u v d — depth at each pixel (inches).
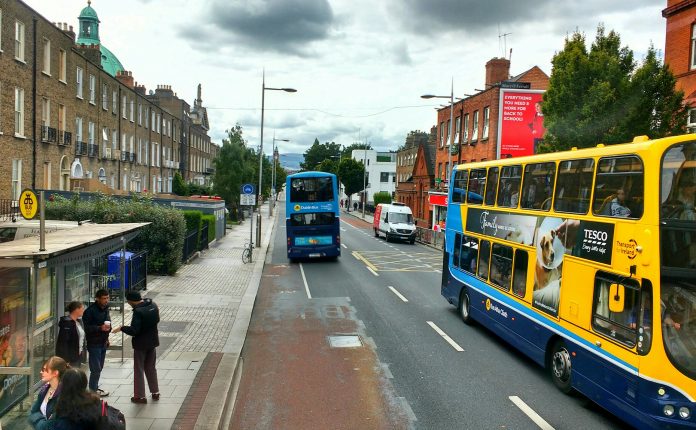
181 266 931.3
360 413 331.9
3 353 285.1
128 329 318.0
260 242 1318.9
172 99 2581.2
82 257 311.4
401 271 984.3
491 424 318.7
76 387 185.2
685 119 686.5
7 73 1006.4
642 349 279.9
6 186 1012.5
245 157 2185.0
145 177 2027.6
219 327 534.3
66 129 1290.6
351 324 570.6
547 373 419.2
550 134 745.6
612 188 321.1
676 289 275.1
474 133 1542.8
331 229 1083.9
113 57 2549.2
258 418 322.3
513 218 464.1
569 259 362.9
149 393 341.4
